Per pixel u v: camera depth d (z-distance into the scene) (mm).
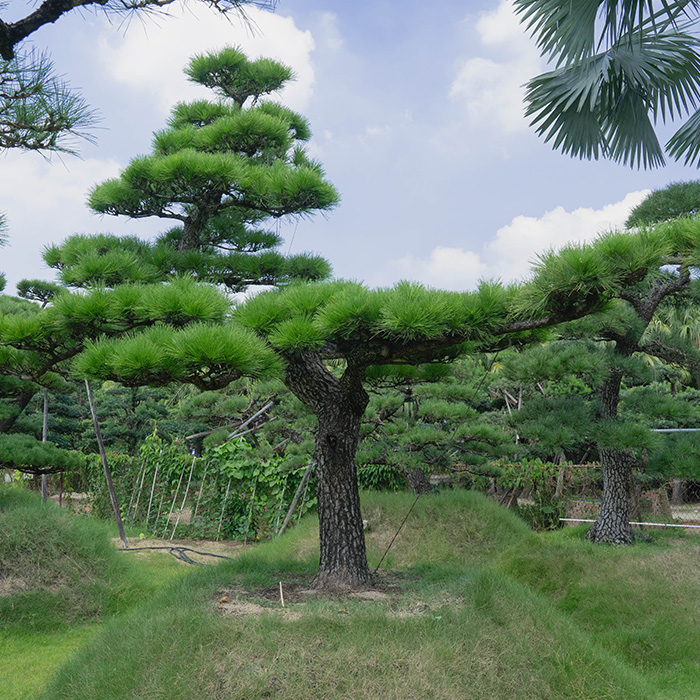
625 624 4922
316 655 3279
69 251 6105
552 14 5938
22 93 3633
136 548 8633
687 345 8289
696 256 3643
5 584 5438
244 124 6523
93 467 11594
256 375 4168
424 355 5375
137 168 5992
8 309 9461
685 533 8469
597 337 8320
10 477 11875
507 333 4980
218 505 10297
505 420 8852
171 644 3447
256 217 7859
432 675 3180
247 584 4848
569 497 10812
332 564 4926
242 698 3035
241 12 3340
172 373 3938
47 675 4168
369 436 9805
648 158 8094
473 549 7609
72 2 3232
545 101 7906
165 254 6391
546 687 3383
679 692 3918
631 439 7148
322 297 4762
